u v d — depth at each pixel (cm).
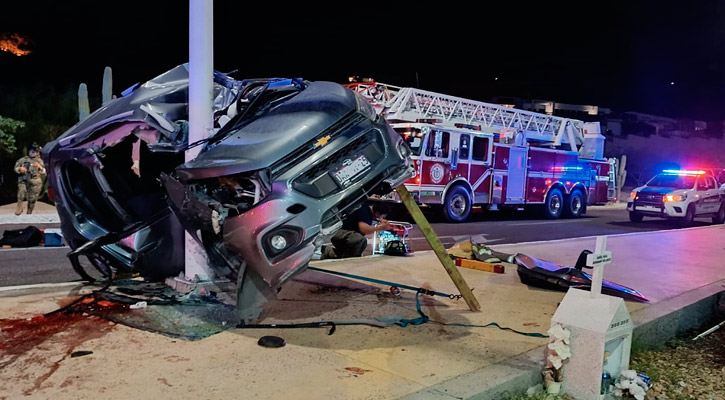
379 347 412
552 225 1623
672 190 1747
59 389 322
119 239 527
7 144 1522
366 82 1547
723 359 496
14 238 896
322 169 419
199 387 331
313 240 414
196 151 494
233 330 437
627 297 596
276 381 343
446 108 1655
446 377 359
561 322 377
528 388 374
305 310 504
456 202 1547
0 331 420
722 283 700
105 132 507
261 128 437
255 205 401
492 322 486
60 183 553
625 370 392
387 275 660
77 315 464
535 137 1894
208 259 504
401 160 454
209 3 492
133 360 369
